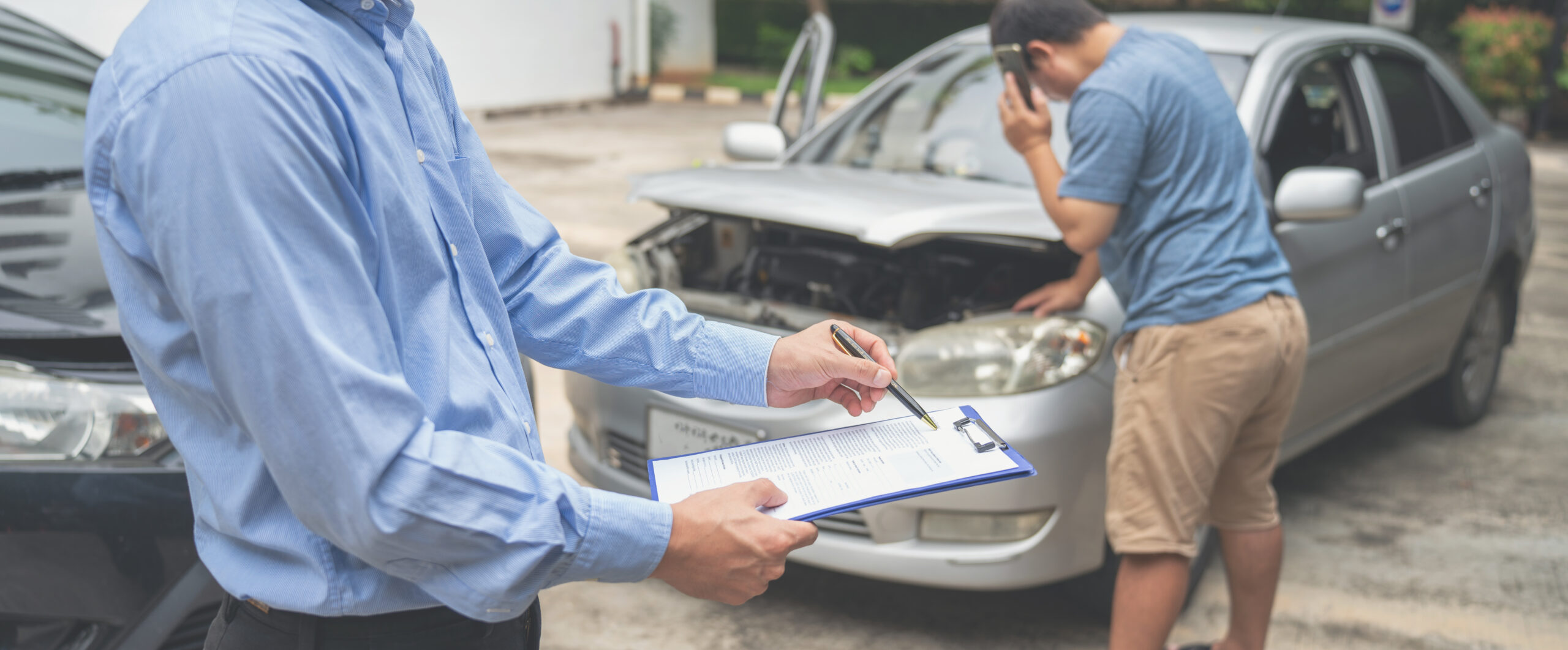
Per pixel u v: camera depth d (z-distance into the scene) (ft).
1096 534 8.14
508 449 3.14
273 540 3.28
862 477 3.83
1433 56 13.53
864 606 9.38
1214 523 8.04
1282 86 10.38
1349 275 10.34
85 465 6.04
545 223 4.21
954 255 9.43
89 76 10.80
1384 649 8.93
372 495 2.88
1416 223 11.46
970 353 7.92
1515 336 18.13
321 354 2.80
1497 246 13.19
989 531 7.84
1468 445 13.61
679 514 3.32
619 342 4.11
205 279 2.77
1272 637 9.09
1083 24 7.41
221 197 2.74
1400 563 10.42
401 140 3.32
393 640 3.44
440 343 3.28
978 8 64.39
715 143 38.99
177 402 3.32
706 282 10.16
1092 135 7.00
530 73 45.93
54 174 8.81
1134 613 7.39
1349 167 10.84
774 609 9.31
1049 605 9.37
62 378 6.22
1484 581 10.09
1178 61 7.18
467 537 3.00
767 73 66.44
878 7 66.18
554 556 3.11
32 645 6.08
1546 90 47.85
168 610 6.15
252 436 2.93
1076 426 7.80
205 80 2.76
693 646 8.73
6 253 7.36
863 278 9.17
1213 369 7.03
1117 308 8.20
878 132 11.39
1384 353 11.34
